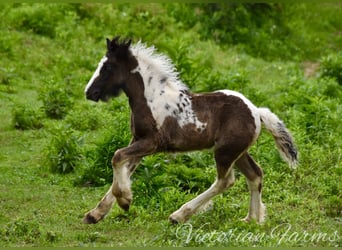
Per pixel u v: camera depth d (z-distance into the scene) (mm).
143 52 13266
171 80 13273
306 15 34250
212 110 13117
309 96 21266
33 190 15227
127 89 13227
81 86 23062
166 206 13969
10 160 17250
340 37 33125
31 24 27688
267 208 14391
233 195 15109
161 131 13039
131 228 13055
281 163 16375
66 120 19797
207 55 27859
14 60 25062
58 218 13484
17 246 11922
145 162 14625
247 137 12992
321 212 14227
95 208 13203
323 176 15969
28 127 19828
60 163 16516
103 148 15828
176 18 31094
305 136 18156
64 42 27078
